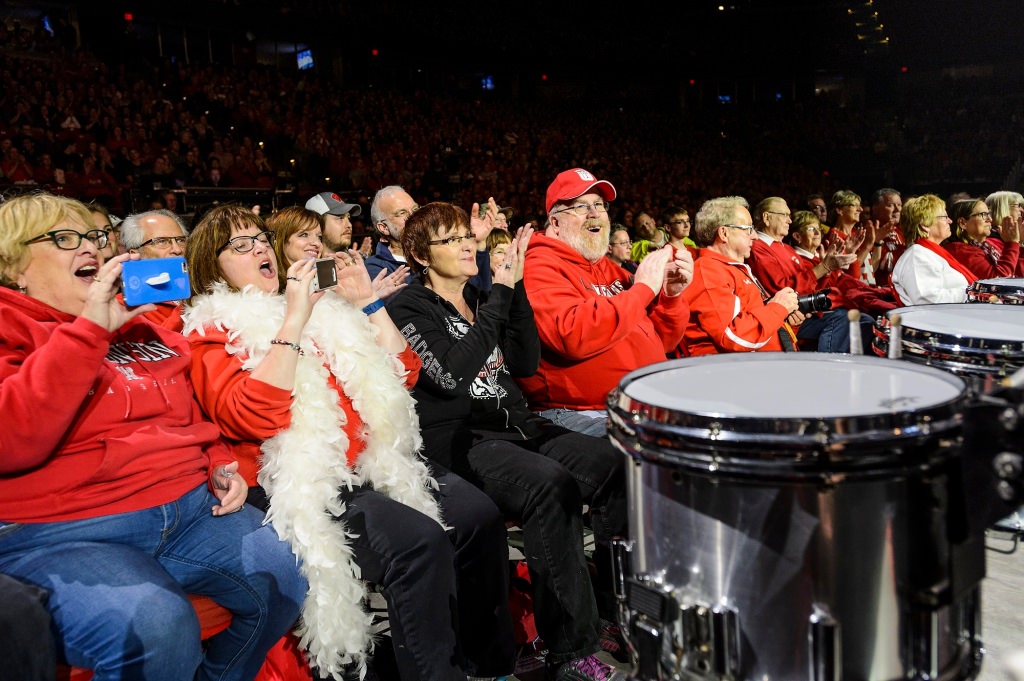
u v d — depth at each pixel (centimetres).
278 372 183
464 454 235
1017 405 107
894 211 588
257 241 216
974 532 114
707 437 115
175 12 1761
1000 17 2403
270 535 182
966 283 432
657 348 290
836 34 2573
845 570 113
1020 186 2022
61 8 1627
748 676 119
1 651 136
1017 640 208
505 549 213
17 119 1194
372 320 229
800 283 459
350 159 1591
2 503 155
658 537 128
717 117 2500
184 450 179
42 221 165
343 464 198
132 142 1244
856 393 132
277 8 1933
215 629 180
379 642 223
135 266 151
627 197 1878
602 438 256
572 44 2498
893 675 116
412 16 2191
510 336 256
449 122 2014
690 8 2605
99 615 148
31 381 146
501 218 278
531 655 234
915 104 2409
